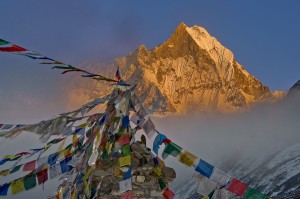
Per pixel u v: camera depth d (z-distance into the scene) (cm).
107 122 1862
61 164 1859
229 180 1623
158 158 2034
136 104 1931
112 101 1891
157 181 2020
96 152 1755
